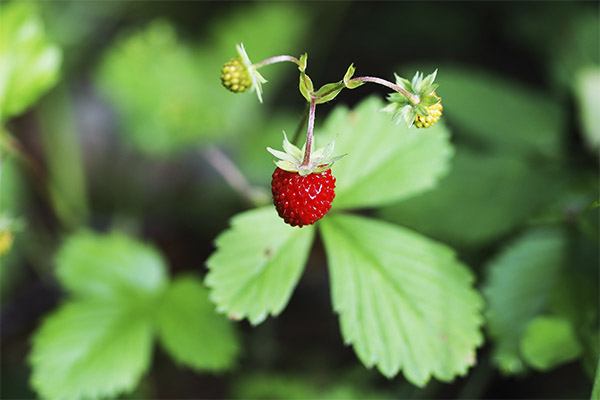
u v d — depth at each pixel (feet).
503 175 1.06
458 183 1.06
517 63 1.43
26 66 1.01
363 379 1.13
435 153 0.94
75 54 1.48
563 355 0.92
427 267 0.91
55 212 1.37
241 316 0.87
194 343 1.00
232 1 1.57
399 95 0.79
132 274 1.05
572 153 1.08
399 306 0.89
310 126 0.80
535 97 1.12
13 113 1.00
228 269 0.89
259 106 1.41
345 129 0.94
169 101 1.34
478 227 1.04
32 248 1.33
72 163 1.39
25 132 1.47
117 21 1.56
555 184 1.05
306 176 0.81
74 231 1.17
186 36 1.55
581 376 1.07
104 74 1.36
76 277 1.04
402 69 1.49
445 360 0.88
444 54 1.49
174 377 1.22
